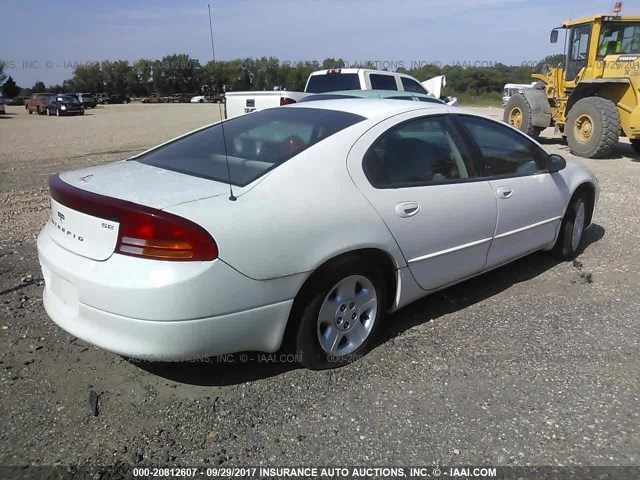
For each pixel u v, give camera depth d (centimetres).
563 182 487
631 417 283
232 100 1109
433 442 263
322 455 254
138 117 3194
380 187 331
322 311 310
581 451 258
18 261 500
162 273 253
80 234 278
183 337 260
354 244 307
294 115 376
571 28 1322
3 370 315
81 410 283
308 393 300
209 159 331
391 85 1211
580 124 1248
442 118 392
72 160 1228
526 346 354
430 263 362
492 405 291
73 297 280
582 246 567
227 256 262
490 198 399
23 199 795
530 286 457
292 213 286
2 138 1856
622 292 443
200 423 275
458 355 342
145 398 294
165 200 269
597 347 353
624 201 776
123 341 262
